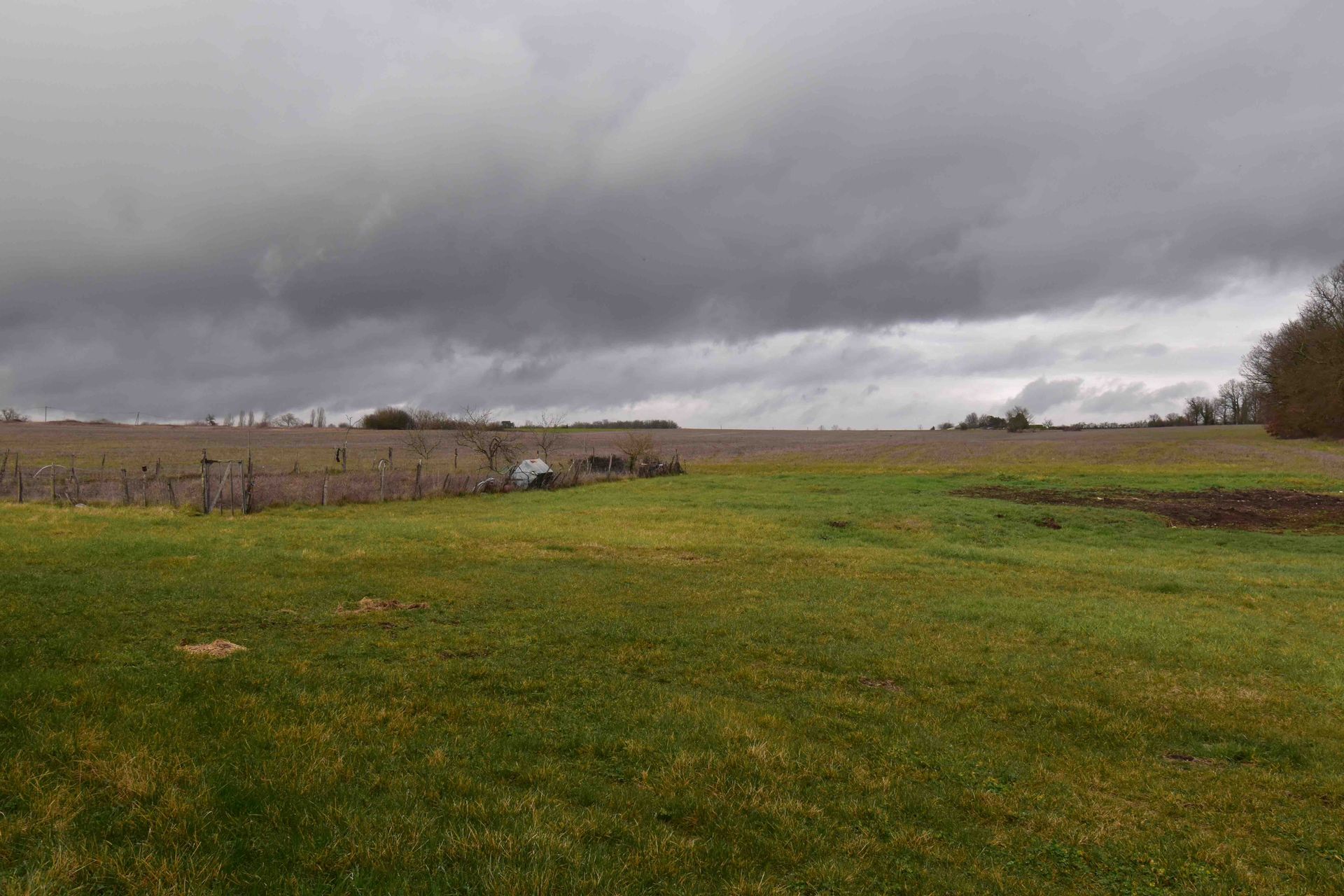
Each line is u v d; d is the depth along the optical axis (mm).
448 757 6953
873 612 14797
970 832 6398
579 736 7707
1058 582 19125
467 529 24609
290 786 6020
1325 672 11812
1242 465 60938
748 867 5469
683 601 15164
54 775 5918
